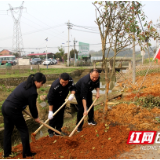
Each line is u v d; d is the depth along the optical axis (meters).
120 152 3.20
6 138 3.15
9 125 3.15
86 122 4.94
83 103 4.00
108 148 3.29
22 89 3.05
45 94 9.14
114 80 19.33
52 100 3.89
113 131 3.94
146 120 4.33
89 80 3.94
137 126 4.06
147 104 5.42
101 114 5.11
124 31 3.85
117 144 3.44
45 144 3.72
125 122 4.30
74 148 3.40
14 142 5.17
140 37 3.60
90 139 3.71
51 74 20.97
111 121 4.41
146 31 3.69
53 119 4.09
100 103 6.70
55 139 3.94
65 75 3.51
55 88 3.73
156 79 10.00
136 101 5.93
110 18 3.70
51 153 3.25
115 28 3.84
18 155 3.25
